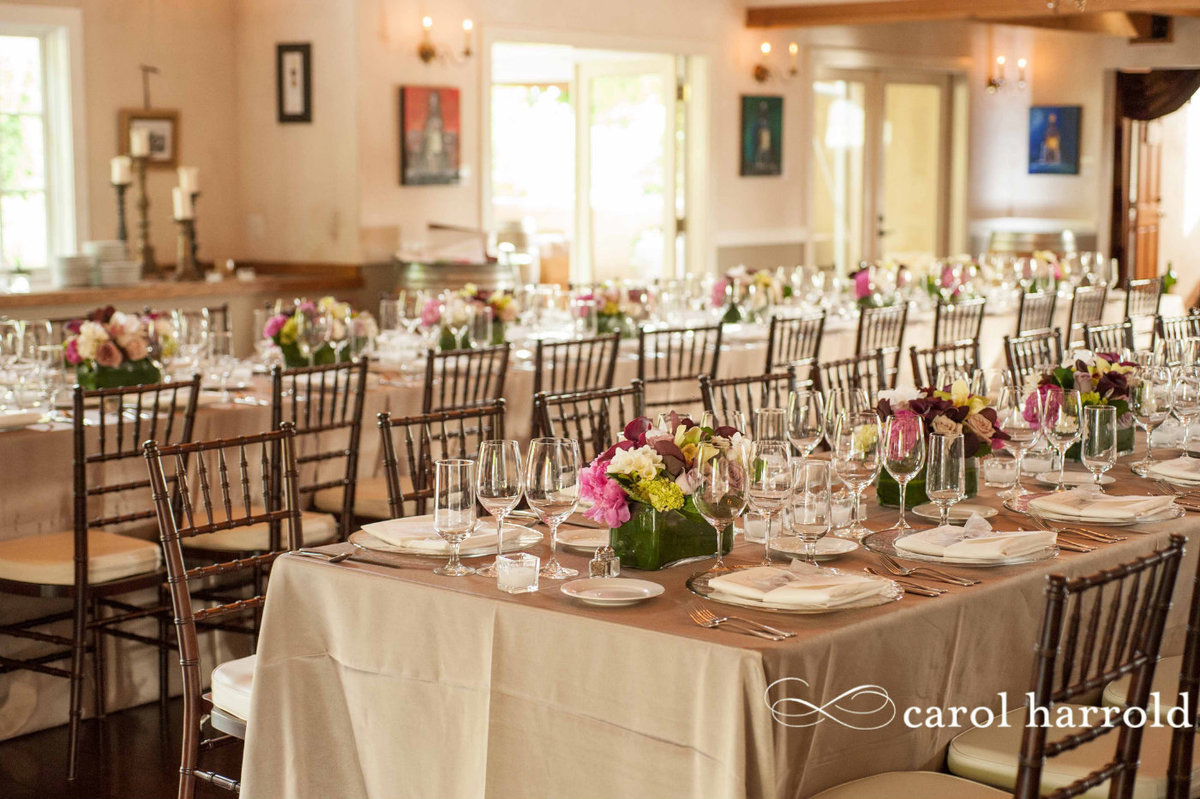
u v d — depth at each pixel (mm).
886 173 12031
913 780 2176
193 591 4016
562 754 2213
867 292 7441
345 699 2523
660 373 5656
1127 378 3633
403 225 8586
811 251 11367
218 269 8531
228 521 2920
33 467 3861
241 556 3986
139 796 3469
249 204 8797
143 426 4047
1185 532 2797
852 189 11695
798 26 10273
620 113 10516
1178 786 2295
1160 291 8586
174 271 8500
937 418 3012
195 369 4914
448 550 2574
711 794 2031
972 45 12398
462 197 8930
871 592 2238
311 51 8383
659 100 10305
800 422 2971
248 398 4523
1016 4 9117
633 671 2113
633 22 9672
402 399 4766
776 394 4195
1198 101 13922
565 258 13680
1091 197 12594
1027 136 12852
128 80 8164
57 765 3664
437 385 4883
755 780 2008
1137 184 13125
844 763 2145
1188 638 2299
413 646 2396
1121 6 8805
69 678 3684
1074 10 8977
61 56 7836
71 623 4062
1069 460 3549
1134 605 2078
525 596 2318
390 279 8539
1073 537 2711
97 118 8031
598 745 2168
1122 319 8656
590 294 6078
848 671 2107
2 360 4316
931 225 12469
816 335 6367
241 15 8664
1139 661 2090
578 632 2174
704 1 10180
